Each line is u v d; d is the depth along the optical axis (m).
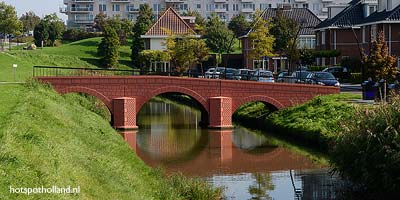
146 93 46.62
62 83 44.97
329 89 48.62
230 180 28.36
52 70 60.34
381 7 69.56
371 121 23.30
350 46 75.12
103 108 49.25
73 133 25.95
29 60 67.94
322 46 80.12
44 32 112.56
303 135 39.16
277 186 27.02
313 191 25.84
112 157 24.72
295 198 24.72
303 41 86.81
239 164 32.56
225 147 38.50
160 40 82.12
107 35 88.38
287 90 48.12
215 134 44.66
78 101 44.94
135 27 98.88
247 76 53.41
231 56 93.81
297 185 27.14
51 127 24.27
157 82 46.72
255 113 51.31
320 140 36.47
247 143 40.00
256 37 75.56
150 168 26.83
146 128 48.31
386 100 29.59
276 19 79.38
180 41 73.50
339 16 76.44
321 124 39.19
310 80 51.81
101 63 89.75
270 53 75.75
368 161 22.56
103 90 45.84
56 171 16.31
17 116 22.88
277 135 43.41
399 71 50.78
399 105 23.11
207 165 32.38
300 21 84.12
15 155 15.84
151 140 41.44
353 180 23.64
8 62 59.38
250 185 27.22
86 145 24.75
